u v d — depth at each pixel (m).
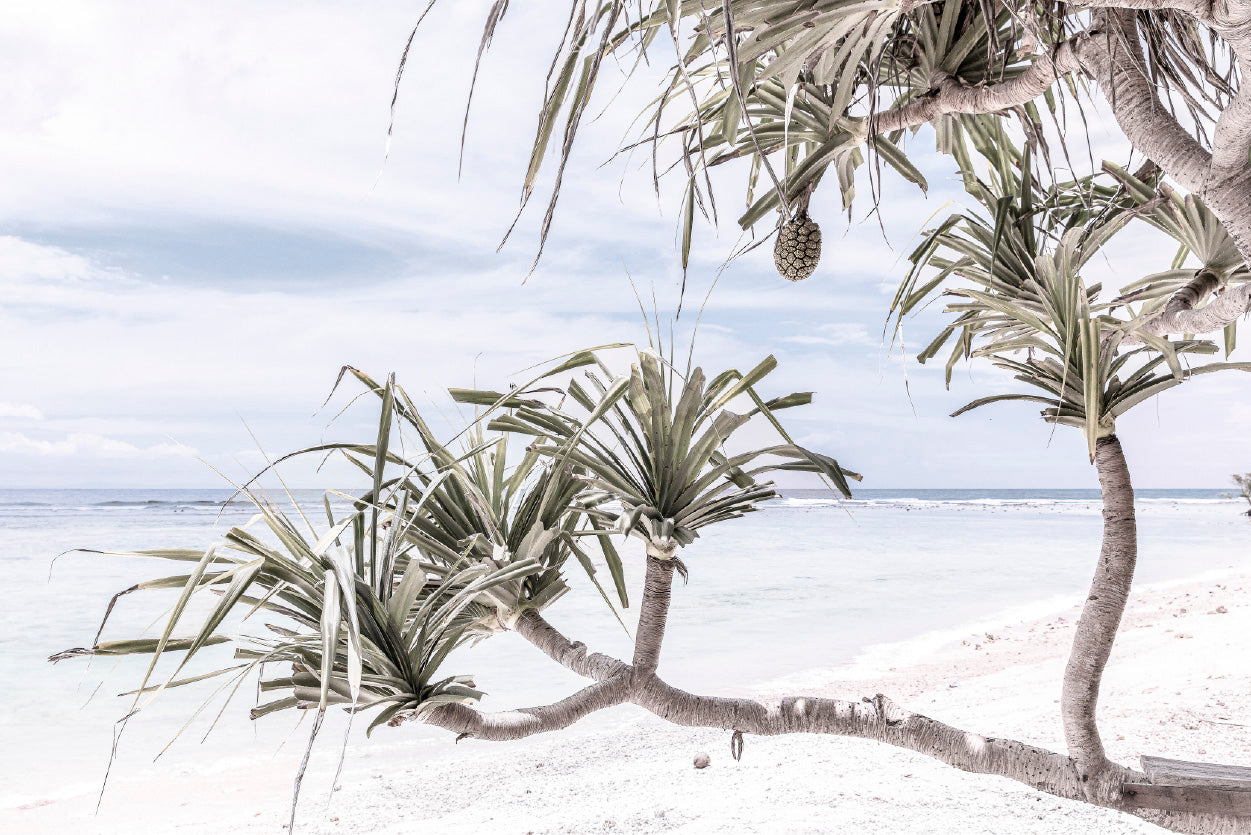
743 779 5.24
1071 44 1.32
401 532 1.30
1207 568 18.97
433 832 4.81
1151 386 1.54
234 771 6.62
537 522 1.38
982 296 1.70
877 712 1.50
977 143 2.04
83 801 5.89
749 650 10.83
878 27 1.29
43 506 76.75
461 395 1.36
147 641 1.06
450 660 10.60
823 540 33.53
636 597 15.02
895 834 3.87
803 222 1.78
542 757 6.52
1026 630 11.55
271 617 11.52
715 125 1.77
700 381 1.30
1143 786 1.48
